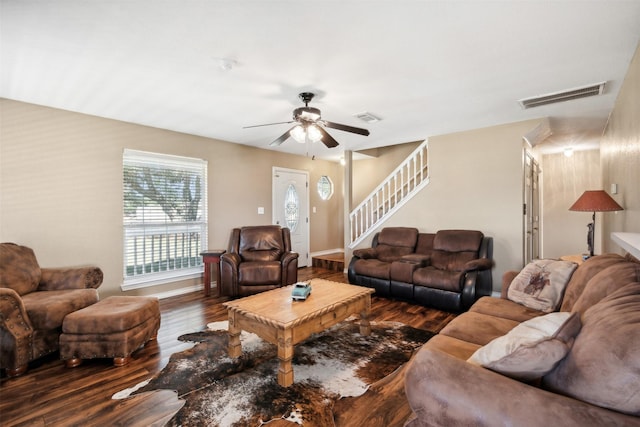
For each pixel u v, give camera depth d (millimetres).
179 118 3730
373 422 1725
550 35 1994
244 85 2758
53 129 3332
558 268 2307
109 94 2967
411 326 3172
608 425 846
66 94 2953
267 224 5660
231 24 1853
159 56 2242
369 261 4469
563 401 930
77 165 3496
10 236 3078
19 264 2744
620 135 2963
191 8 1696
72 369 2320
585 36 2006
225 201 4984
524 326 1277
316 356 2498
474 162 4305
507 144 4035
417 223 4867
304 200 6492
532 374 1111
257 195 5496
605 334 971
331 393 1992
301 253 6426
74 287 2938
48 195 3305
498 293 4117
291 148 5633
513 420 947
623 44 2109
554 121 3988
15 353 2207
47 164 3297
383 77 2611
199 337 2896
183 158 4418
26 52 2178
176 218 4395
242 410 1825
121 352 2355
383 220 5250
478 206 4277
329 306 2395
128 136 3885
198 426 1695
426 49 2158
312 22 1835
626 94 2615
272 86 2779
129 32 1936
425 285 3738
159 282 4199
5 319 2180
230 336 2480
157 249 4199
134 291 3971
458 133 4449
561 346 1038
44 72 2490
